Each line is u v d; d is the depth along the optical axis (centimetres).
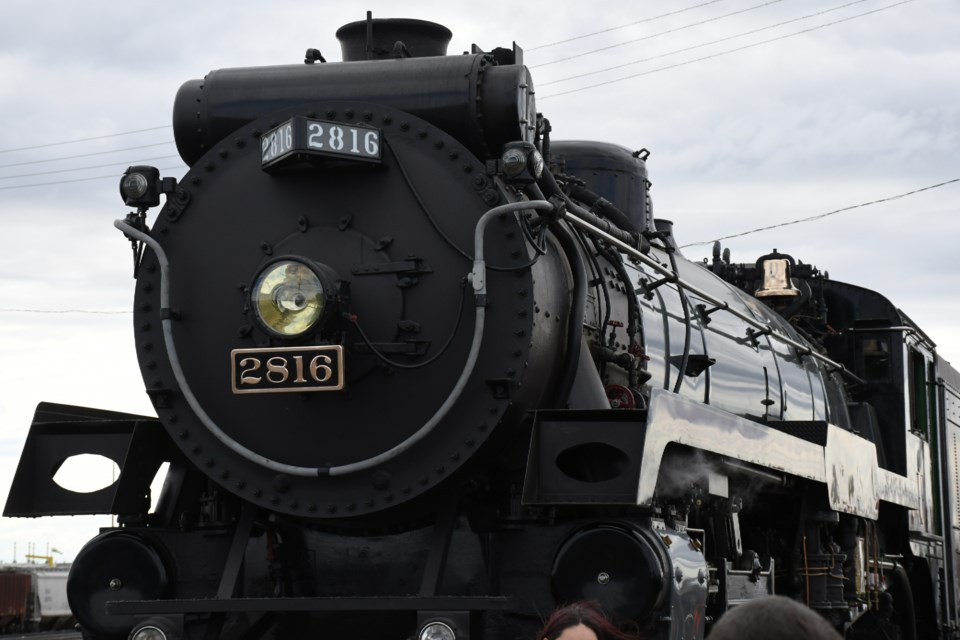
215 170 647
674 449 641
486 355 599
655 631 575
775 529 921
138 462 641
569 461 621
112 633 625
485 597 562
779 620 228
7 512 639
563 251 670
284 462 619
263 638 638
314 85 650
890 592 1198
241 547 624
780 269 1289
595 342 702
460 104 630
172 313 634
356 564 633
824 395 1190
